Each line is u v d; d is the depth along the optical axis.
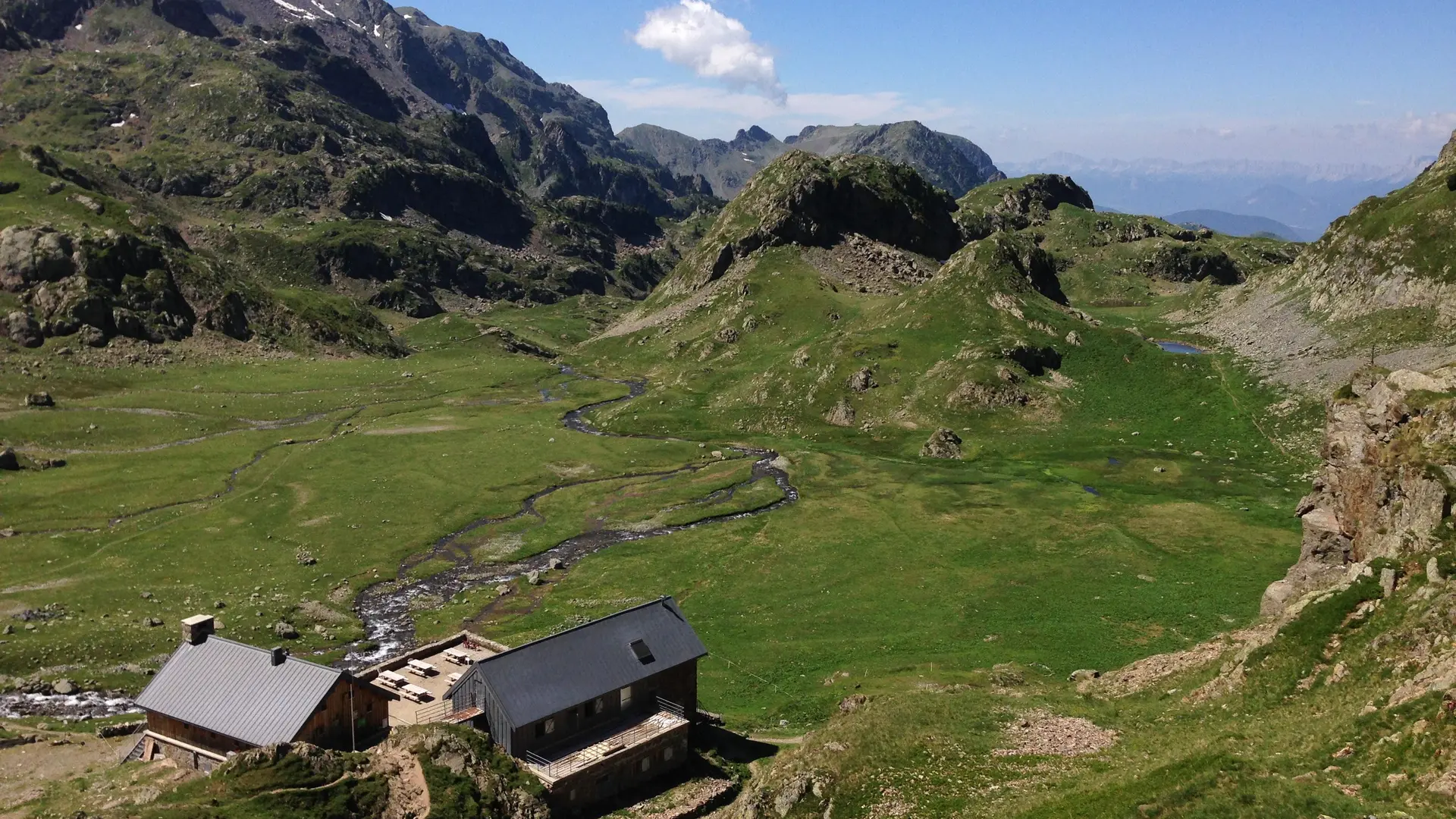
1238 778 44.91
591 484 165.75
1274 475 151.38
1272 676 56.56
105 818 52.97
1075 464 165.75
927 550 126.62
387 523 141.12
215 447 182.75
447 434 198.50
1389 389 76.81
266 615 105.88
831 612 106.44
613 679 67.56
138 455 175.12
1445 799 39.09
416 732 61.00
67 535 131.62
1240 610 98.31
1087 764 54.09
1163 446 172.38
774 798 58.75
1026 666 84.81
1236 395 182.00
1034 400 196.12
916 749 58.91
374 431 199.25
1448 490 63.09
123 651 95.75
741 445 193.00
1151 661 71.12
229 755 63.25
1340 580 64.38
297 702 63.84
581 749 63.91
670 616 73.75
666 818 60.59
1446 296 167.62
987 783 54.28
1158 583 108.69
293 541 132.75
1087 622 97.88
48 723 80.00
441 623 106.19
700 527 141.38
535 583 119.81
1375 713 46.38
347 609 111.25
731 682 88.81
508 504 153.00
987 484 157.62
